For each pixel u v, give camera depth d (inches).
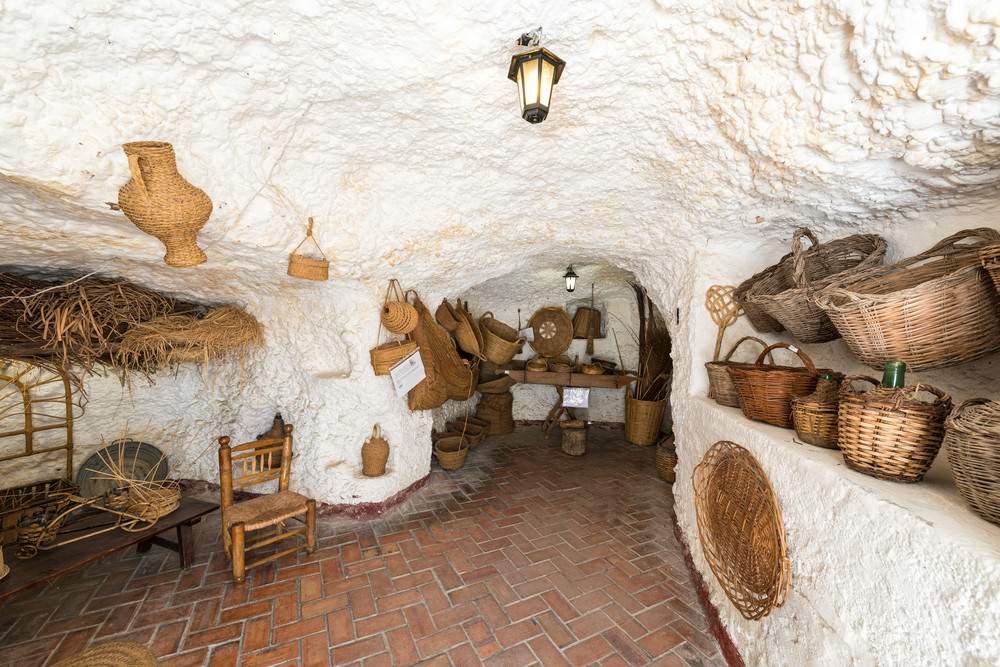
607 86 74.1
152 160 66.6
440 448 189.8
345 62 67.7
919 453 50.4
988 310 53.2
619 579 109.7
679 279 132.2
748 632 76.4
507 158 98.3
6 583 81.3
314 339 138.1
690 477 116.0
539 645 87.4
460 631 90.9
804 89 58.2
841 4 45.7
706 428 104.2
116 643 63.0
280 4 56.5
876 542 47.1
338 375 140.9
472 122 85.4
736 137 73.0
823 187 75.2
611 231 128.6
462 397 174.2
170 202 69.7
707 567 99.5
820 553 57.0
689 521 115.9
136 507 106.7
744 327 117.0
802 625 60.1
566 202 116.3
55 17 51.4
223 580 106.3
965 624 36.0
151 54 60.0
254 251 101.4
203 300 135.3
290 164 90.3
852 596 50.5
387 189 107.7
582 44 65.2
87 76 59.6
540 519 141.3
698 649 87.0
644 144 87.8
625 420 252.8
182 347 118.0
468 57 67.4
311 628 90.8
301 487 144.3
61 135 62.1
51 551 93.1
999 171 59.4
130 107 64.7
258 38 62.4
